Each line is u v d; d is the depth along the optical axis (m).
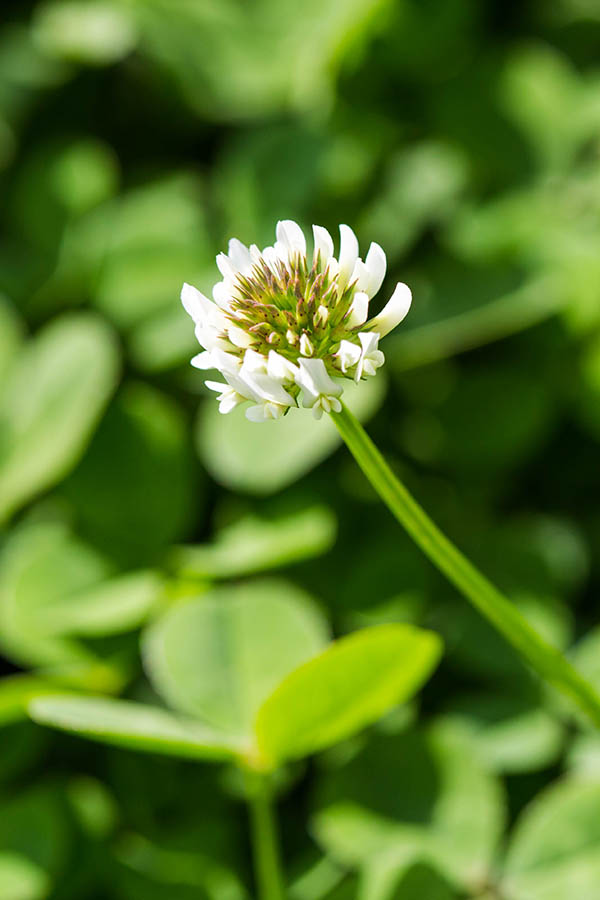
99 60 0.36
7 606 0.31
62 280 0.34
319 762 0.31
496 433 0.33
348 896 0.28
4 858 0.30
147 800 0.31
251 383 0.24
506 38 0.36
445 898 0.28
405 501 0.25
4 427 0.32
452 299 0.32
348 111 0.34
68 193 0.36
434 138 0.34
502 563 0.32
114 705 0.29
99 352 0.32
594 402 0.32
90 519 0.32
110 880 0.30
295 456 0.31
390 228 0.33
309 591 0.31
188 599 0.30
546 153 0.34
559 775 0.30
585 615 0.32
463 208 0.33
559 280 0.32
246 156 0.34
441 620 0.31
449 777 0.29
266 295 0.24
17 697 0.29
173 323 0.33
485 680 0.31
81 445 0.32
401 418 0.33
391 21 0.34
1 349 0.33
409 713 0.31
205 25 0.35
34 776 0.31
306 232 0.33
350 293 0.24
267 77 0.35
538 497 0.34
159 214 0.35
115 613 0.31
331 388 0.24
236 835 0.31
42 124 0.37
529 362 0.33
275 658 0.29
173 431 0.33
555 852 0.28
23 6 0.38
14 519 0.33
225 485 0.32
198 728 0.29
